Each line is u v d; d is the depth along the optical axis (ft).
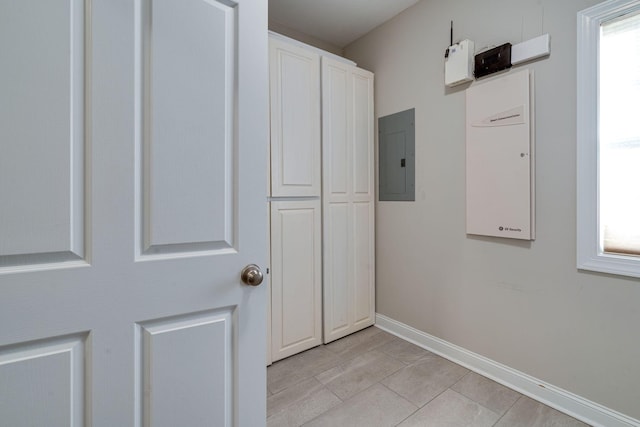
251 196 3.20
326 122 7.32
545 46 5.08
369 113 8.20
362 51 8.69
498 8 5.74
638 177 4.40
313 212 7.22
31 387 2.27
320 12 7.56
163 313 2.74
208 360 2.98
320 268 7.38
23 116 2.19
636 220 4.43
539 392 5.34
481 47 6.03
